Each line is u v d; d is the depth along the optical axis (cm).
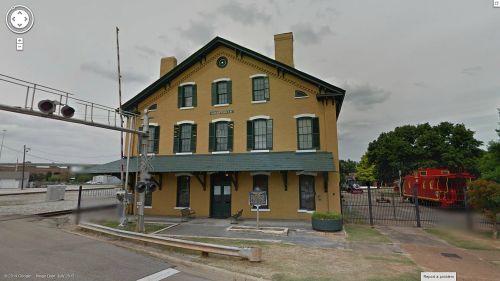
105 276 689
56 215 1838
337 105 1855
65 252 901
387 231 1348
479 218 1341
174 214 1848
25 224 1426
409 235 1259
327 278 694
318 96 1692
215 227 1420
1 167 7244
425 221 1579
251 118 1817
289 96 1780
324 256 893
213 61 1970
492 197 1203
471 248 1045
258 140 1795
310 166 1535
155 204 1894
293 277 696
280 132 1756
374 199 3378
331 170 1495
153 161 1866
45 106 1003
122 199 1470
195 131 1917
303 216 1634
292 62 1888
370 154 5381
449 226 1339
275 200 1692
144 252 941
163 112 2019
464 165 4075
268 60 1806
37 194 3600
